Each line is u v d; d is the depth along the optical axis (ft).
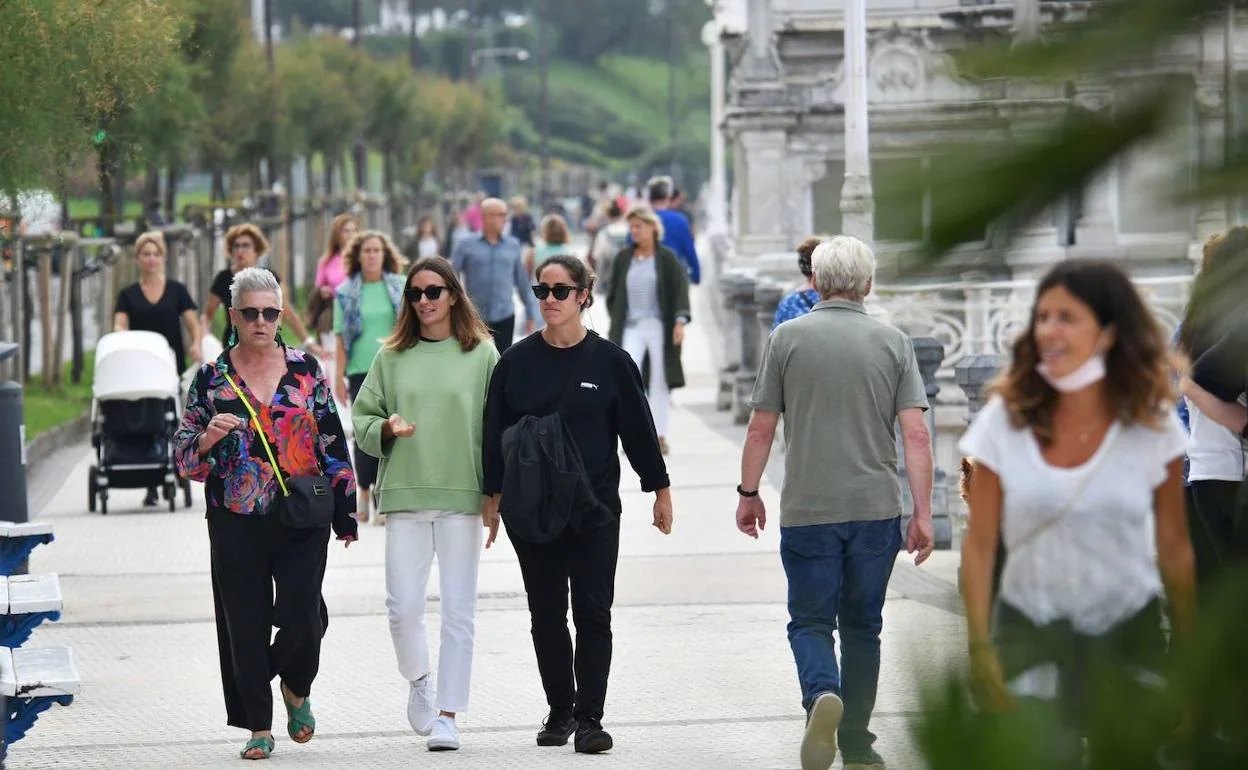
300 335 138.31
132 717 81.82
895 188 12.17
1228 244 13.29
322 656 93.97
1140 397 37.14
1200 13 11.50
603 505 73.41
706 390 237.66
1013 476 38.32
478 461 76.07
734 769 70.74
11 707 66.64
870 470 67.26
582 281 73.46
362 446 76.02
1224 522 26.58
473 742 77.00
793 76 282.97
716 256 358.02
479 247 158.92
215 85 285.43
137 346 141.18
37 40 99.55
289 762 73.82
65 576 116.78
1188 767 12.82
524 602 106.32
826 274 69.05
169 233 251.19
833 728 63.16
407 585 76.13
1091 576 37.88
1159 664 13.29
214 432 72.38
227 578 73.92
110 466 142.41
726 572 114.42
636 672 88.43
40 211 120.37
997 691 13.46
